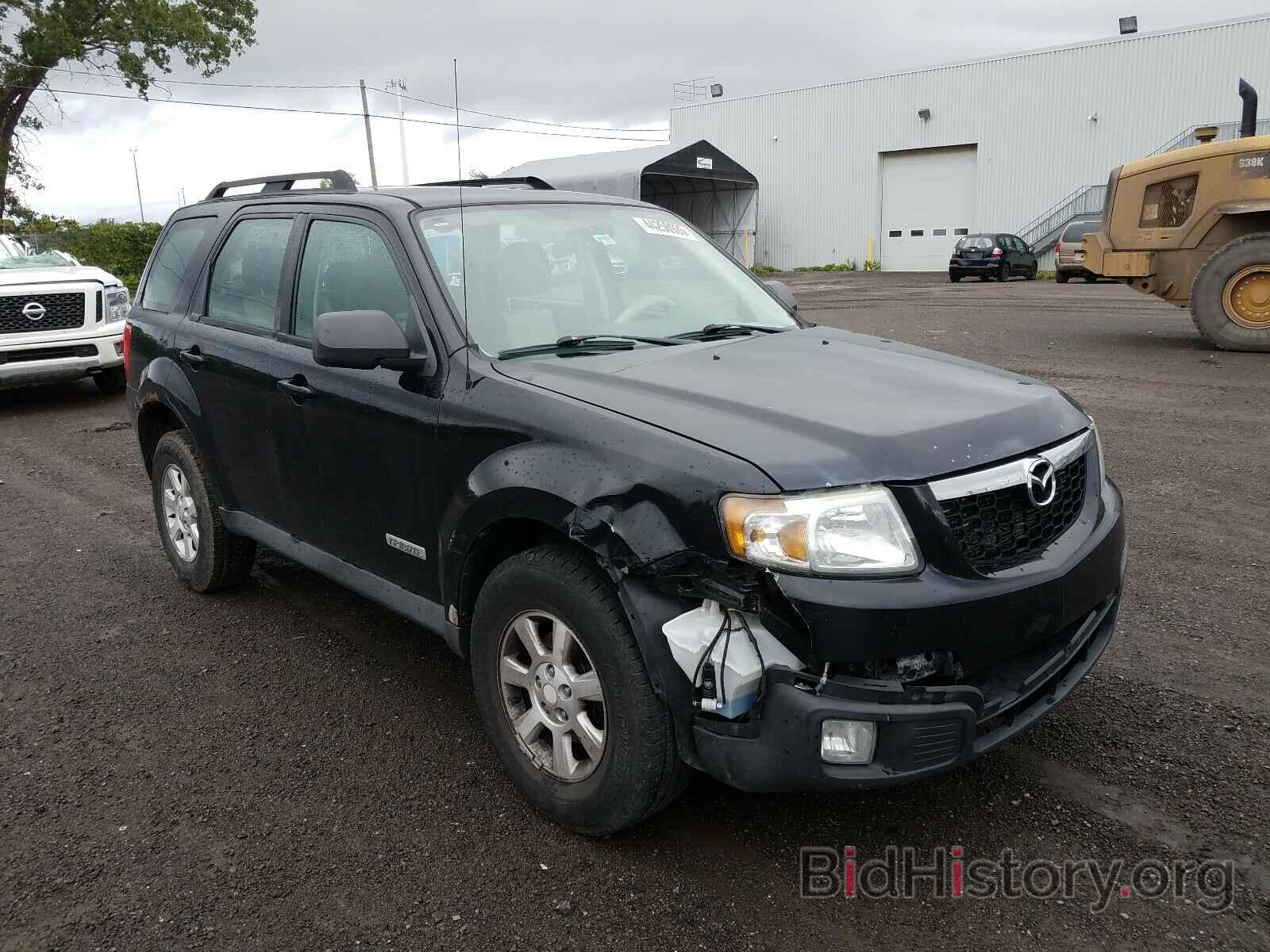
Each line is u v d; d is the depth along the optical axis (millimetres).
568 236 3814
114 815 3107
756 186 43062
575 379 2979
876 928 2506
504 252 3568
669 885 2691
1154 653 3955
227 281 4477
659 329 3693
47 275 10758
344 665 4160
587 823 2816
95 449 8695
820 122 42875
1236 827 2854
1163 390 9375
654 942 2479
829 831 2916
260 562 5469
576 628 2715
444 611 3264
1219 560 4938
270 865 2836
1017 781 3119
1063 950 2412
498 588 2947
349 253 3699
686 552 2449
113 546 5883
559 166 40469
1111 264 12625
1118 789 3061
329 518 3809
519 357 3238
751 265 44406
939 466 2510
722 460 2453
